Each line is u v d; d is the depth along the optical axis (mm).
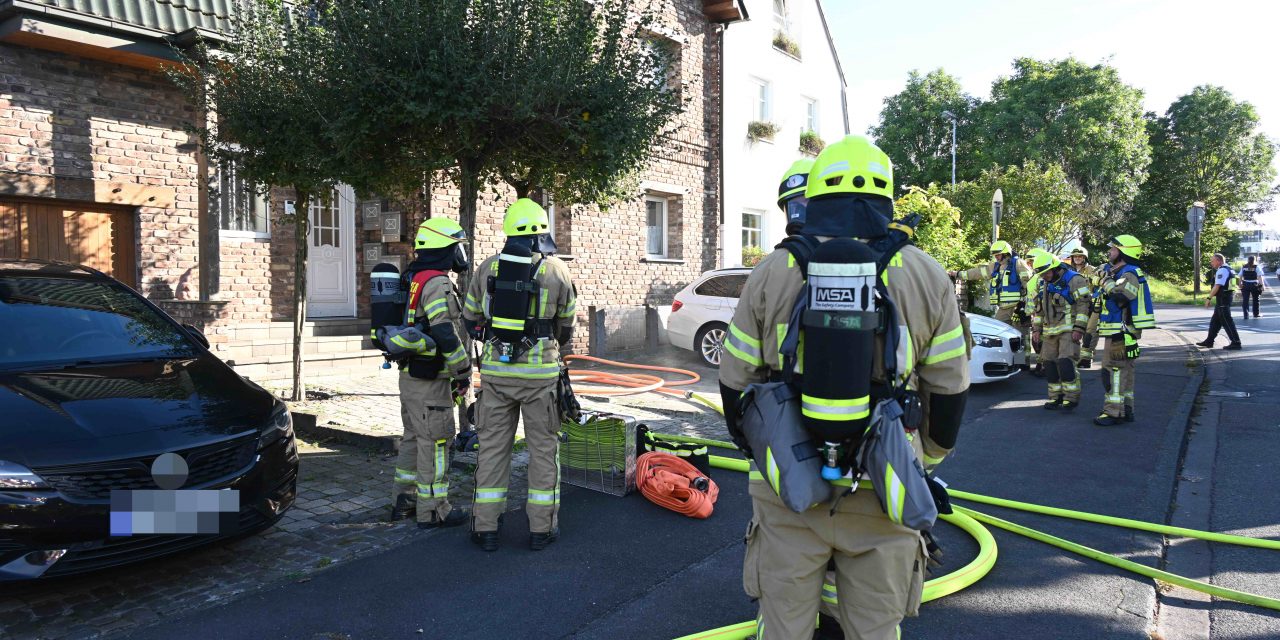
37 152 7801
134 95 8461
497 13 5570
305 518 4859
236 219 9523
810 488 2031
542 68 5543
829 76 19031
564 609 3613
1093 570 4141
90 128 8148
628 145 6066
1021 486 5676
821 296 2006
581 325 12492
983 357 9680
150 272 8602
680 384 9914
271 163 7035
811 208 2264
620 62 6164
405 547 4391
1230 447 6742
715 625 3459
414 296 4562
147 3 8062
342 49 5555
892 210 2268
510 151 6105
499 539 4516
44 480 3346
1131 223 41250
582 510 5051
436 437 4660
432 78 5367
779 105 16969
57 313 4660
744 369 2260
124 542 3541
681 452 5469
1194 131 45531
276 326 8938
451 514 4777
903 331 2104
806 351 2031
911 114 38875
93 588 3803
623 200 7270
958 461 6355
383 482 5629
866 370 1998
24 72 7711
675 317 11914
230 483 3877
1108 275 7805
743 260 16047
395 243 10484
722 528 4711
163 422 3855
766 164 16578
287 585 3859
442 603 3666
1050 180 24109
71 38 7492
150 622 3453
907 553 2178
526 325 4227
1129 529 4773
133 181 8469
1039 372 11188
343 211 10633
